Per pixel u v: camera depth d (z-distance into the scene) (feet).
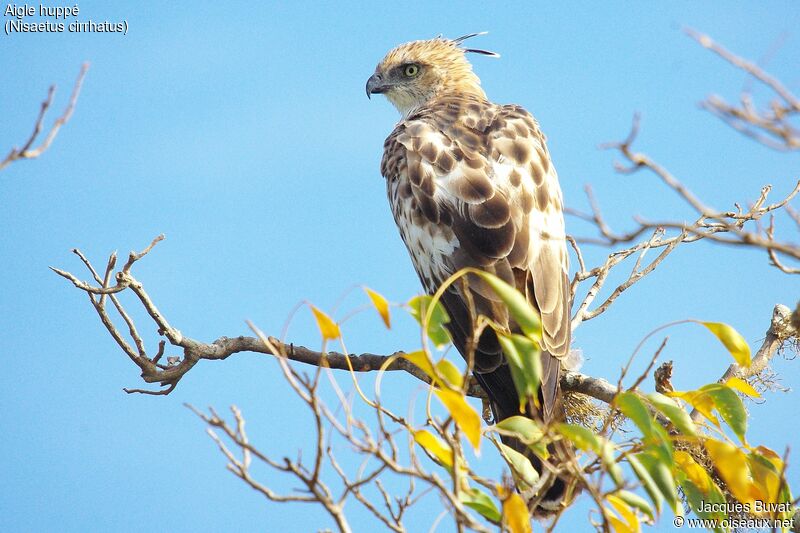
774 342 32.35
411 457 19.94
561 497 25.68
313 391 18.74
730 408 23.11
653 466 20.83
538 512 25.70
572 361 33.88
